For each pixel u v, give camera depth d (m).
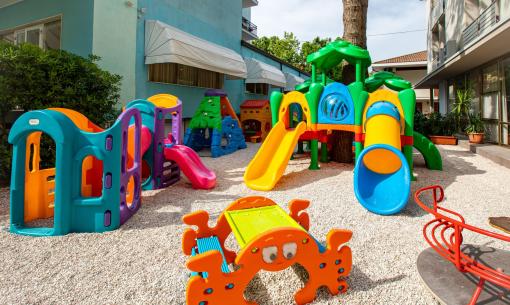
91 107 6.93
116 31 10.23
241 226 2.84
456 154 10.78
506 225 4.04
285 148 6.99
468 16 14.72
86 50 9.73
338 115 7.58
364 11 9.01
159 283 2.73
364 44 9.00
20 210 3.86
